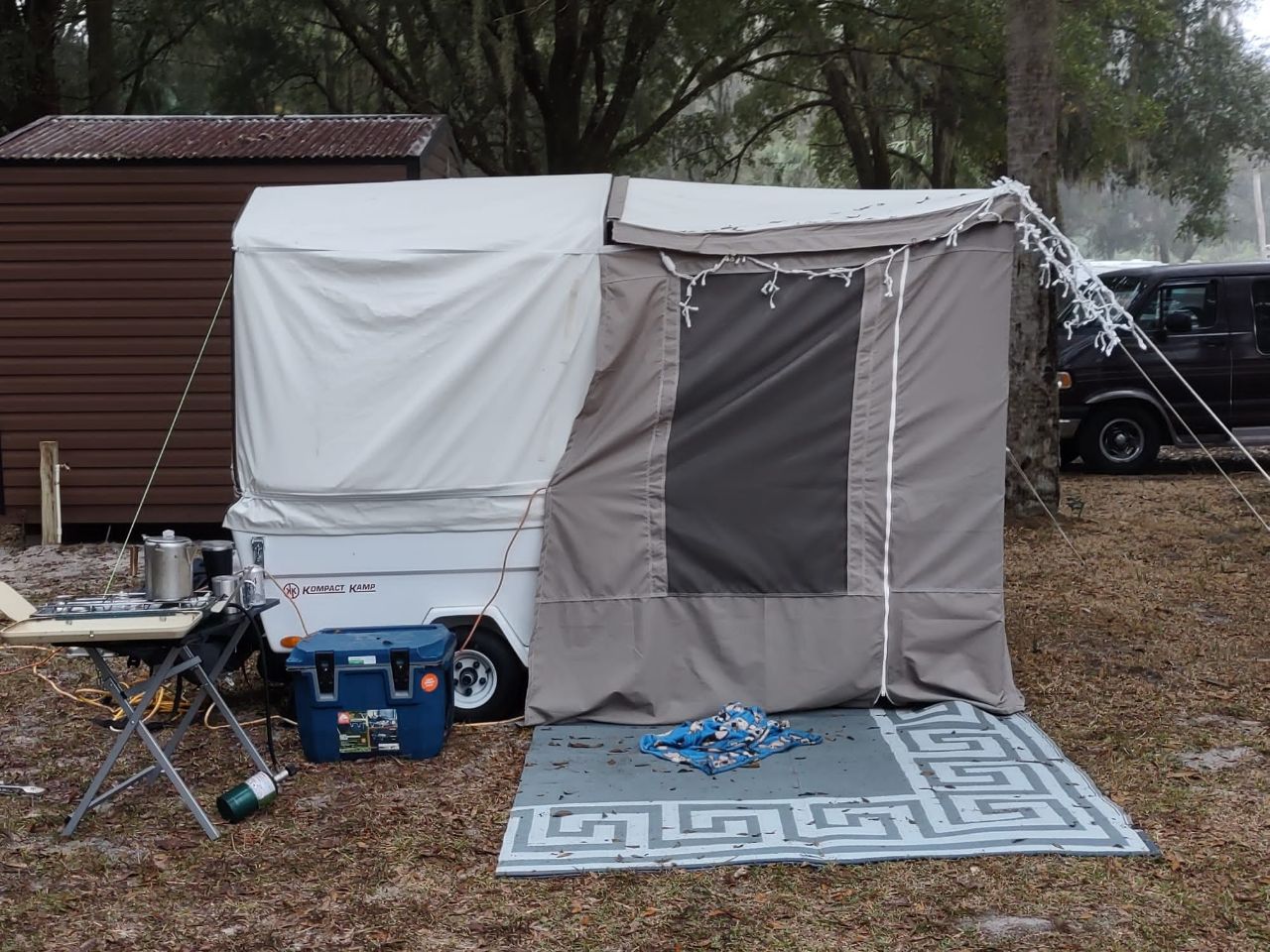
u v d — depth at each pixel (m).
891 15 14.62
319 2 15.70
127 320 10.15
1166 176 21.39
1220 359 12.43
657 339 5.62
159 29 17.17
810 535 5.60
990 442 5.63
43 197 10.05
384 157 9.82
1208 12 19.64
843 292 5.58
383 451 5.64
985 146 16.08
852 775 4.89
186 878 4.22
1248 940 3.63
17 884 4.20
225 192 9.99
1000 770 4.90
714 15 13.84
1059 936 3.67
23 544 10.31
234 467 5.89
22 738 5.71
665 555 5.63
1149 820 4.46
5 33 15.26
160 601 4.62
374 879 4.17
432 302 5.69
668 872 4.13
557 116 14.86
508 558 5.70
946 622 5.61
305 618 5.70
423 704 5.23
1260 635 6.87
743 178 23.70
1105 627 7.07
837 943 3.67
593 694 5.58
